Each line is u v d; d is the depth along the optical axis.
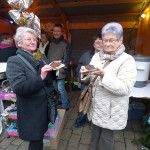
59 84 2.68
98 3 3.61
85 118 2.29
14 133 2.02
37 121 1.26
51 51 2.66
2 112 1.99
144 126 2.23
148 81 2.36
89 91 1.23
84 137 2.10
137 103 2.53
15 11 1.46
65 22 4.97
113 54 1.10
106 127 1.22
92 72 1.02
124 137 2.11
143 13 4.16
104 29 1.06
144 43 3.72
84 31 5.44
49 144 1.84
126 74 1.06
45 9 4.18
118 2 3.53
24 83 1.09
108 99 1.16
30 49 1.26
